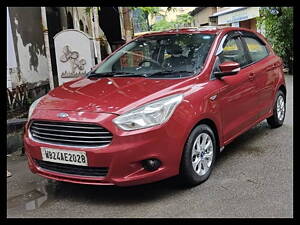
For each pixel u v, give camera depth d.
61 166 3.74
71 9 10.50
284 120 6.70
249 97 5.05
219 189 3.94
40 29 8.38
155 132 3.54
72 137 3.62
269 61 5.80
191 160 3.88
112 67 4.91
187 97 3.90
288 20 13.16
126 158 3.47
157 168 3.62
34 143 3.84
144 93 3.82
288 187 3.93
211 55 4.52
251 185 4.01
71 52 7.05
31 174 4.73
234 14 23.81
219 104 4.33
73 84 4.53
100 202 3.79
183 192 3.90
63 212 3.64
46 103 4.02
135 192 3.96
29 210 3.72
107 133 3.49
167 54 4.70
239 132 4.89
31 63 7.67
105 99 3.78
